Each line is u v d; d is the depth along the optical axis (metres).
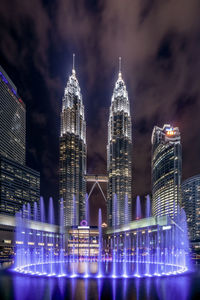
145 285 39.53
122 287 37.88
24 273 54.00
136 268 66.94
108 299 30.98
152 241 185.38
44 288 37.03
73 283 41.12
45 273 54.28
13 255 157.75
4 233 164.00
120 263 90.81
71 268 67.06
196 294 33.50
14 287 37.78
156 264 84.25
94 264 84.94
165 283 41.28
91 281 43.09
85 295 32.78
